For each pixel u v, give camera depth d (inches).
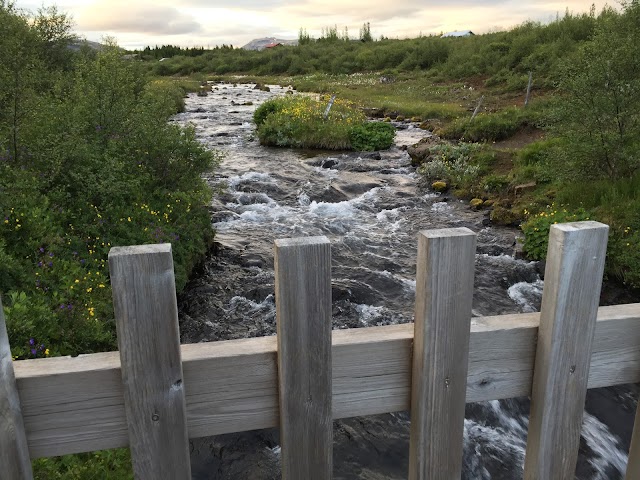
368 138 650.8
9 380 46.8
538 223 326.0
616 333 60.8
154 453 51.5
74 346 177.6
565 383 58.8
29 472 49.7
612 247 289.3
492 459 172.7
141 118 334.6
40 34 554.3
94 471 129.4
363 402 57.0
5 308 164.2
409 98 1119.6
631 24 370.0
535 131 653.9
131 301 47.1
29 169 272.8
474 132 645.9
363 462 171.2
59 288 201.5
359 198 457.4
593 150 360.8
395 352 56.3
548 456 61.2
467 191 447.5
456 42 1681.8
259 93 1455.5
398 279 302.5
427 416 56.9
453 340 55.3
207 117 942.4
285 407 53.3
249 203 445.1
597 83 358.3
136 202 282.8
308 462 55.7
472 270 53.7
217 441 176.7
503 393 60.4
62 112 312.5
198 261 307.0
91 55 637.9
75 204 263.3
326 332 52.4
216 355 52.1
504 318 60.2
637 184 346.9
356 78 1665.8
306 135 667.4
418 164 562.6
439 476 59.6
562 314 56.1
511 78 1144.8
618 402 196.4
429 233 52.6
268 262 317.1
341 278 300.0
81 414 50.3
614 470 166.9
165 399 50.3
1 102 283.9
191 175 339.3
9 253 208.4
